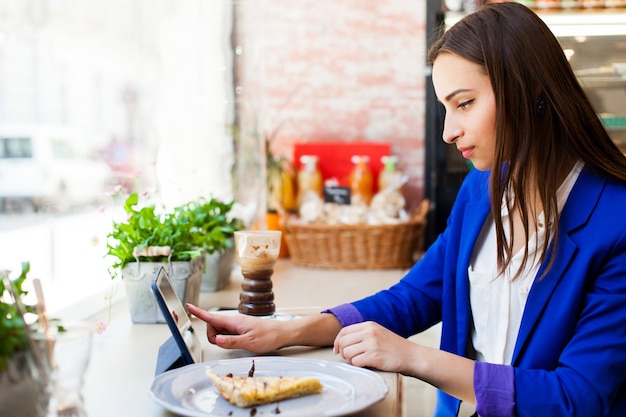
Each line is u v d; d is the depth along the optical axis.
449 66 1.50
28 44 1.85
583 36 3.36
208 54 3.10
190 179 2.98
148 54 2.73
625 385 1.43
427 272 1.85
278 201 3.44
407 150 3.87
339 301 2.38
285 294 2.51
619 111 3.39
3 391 0.95
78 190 2.13
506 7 1.49
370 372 1.31
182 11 2.95
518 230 1.65
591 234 1.46
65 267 2.05
